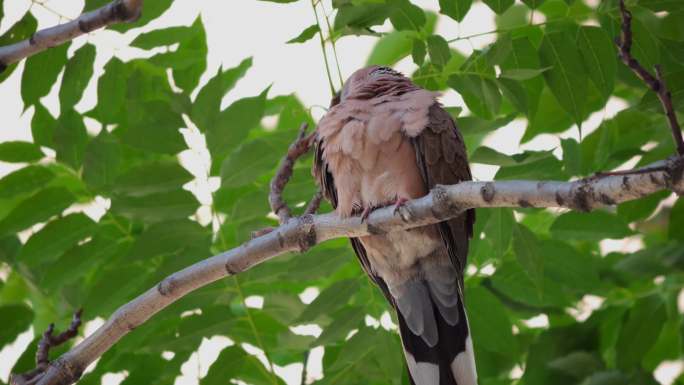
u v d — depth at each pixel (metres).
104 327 8.16
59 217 10.23
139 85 10.84
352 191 9.15
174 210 9.70
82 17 8.63
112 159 10.45
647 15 10.37
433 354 9.46
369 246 9.52
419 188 9.18
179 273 8.12
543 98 11.94
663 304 11.09
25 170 10.42
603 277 11.55
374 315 10.36
